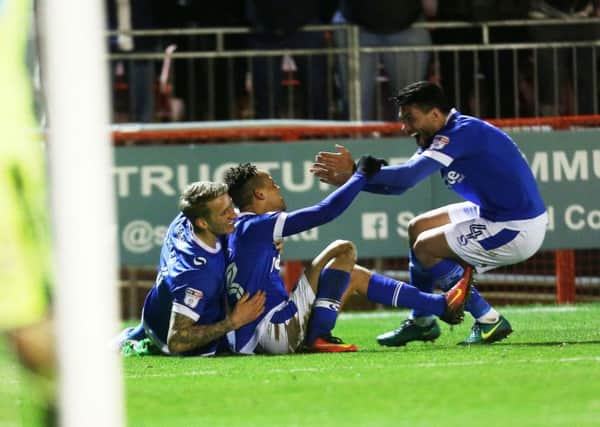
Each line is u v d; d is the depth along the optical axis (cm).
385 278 2439
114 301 1201
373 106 3744
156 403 1764
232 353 2373
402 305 2433
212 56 3744
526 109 3753
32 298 1328
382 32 3719
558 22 3762
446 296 2433
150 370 2127
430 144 2453
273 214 2344
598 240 3453
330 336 2406
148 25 3794
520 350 2300
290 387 1855
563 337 2594
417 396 1736
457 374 1914
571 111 3762
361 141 3394
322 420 1598
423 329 2495
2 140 1347
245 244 2336
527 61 3734
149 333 2400
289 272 3428
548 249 3456
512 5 3756
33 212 1350
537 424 1518
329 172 2366
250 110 3753
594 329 2780
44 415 1312
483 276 3641
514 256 2511
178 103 3766
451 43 3781
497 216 2481
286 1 3697
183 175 3397
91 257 1149
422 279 2561
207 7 3800
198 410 1705
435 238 2522
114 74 3766
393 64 3725
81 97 1146
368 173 2336
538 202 2506
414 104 2423
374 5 3691
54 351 1331
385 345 2509
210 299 2341
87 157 1148
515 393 1728
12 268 1330
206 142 3450
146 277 3669
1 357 2188
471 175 2444
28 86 1423
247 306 2334
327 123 3519
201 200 2281
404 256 3409
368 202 3394
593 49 3753
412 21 3731
